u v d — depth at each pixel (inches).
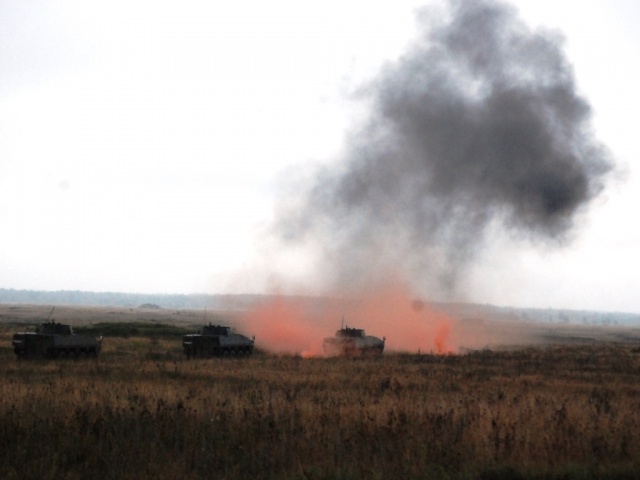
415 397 1395.2
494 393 1539.1
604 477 755.4
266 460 792.3
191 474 755.4
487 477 757.9
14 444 860.0
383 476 741.9
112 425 943.7
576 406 1226.0
